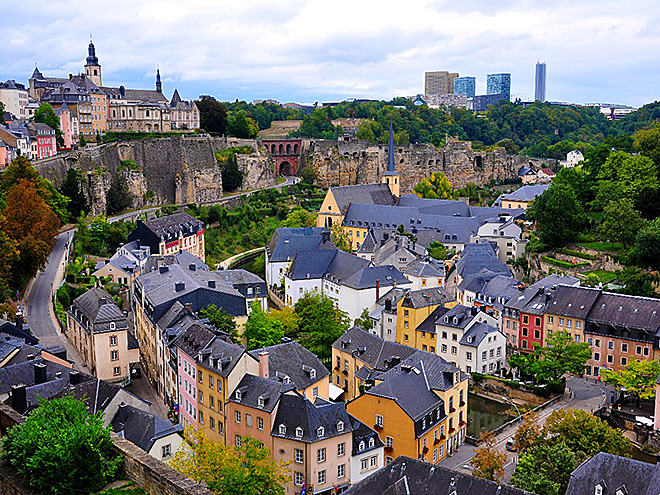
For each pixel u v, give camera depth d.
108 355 130.50
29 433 50.62
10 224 167.50
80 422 52.44
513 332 165.12
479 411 136.75
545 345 158.25
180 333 121.75
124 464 52.03
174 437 87.56
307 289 197.38
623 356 145.75
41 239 171.38
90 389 93.56
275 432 94.00
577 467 84.69
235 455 80.31
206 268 188.62
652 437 114.12
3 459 52.34
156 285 151.00
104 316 130.75
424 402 108.31
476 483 78.31
